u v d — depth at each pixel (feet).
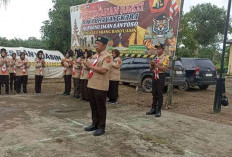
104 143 14.76
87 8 37.86
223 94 24.91
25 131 16.14
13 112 21.06
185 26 82.94
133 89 38.93
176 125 19.29
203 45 123.85
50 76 49.44
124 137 15.88
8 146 13.65
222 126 19.79
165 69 21.16
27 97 28.91
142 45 29.55
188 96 35.12
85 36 38.60
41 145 13.98
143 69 36.47
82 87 26.89
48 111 21.91
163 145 14.92
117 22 32.73
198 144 15.51
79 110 22.72
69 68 31.09
